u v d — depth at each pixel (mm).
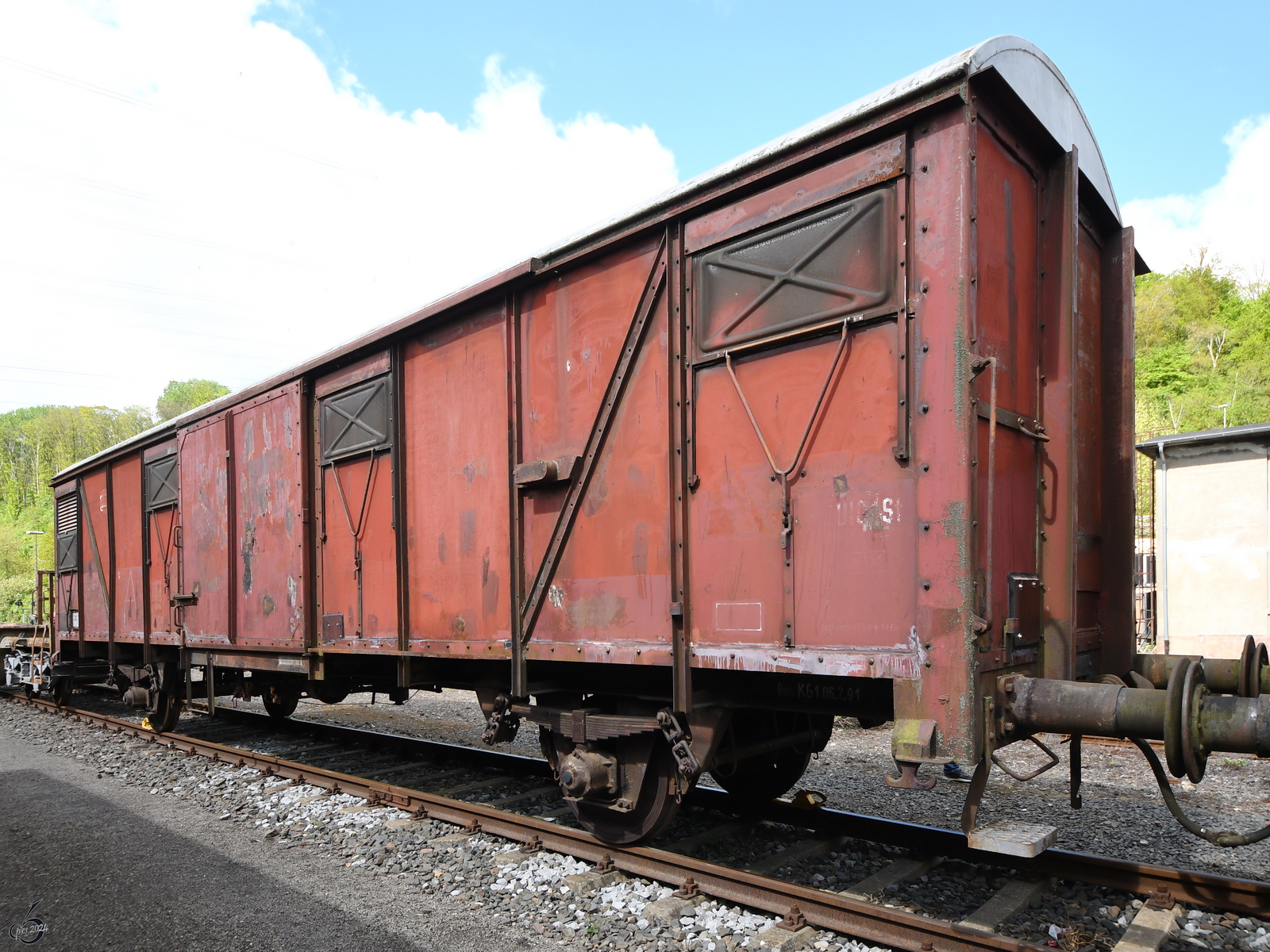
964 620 3117
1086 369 4516
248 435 7762
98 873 4605
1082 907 3750
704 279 4160
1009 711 3357
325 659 6922
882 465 3441
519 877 4348
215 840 5180
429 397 5840
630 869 4316
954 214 3256
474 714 11195
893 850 4527
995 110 3594
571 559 4781
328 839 5109
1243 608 12781
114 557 10805
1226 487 13109
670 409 4254
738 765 5586
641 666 4730
